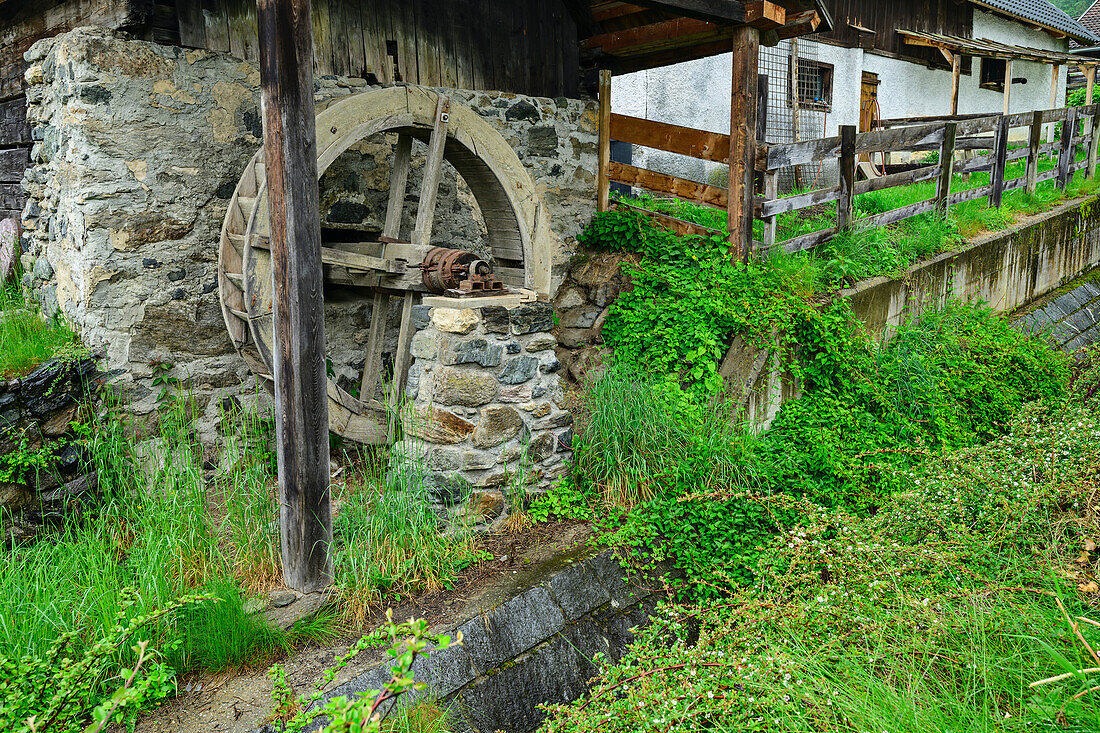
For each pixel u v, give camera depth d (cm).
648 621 371
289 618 314
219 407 450
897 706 249
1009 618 282
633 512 410
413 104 435
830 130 1156
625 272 573
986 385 611
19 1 475
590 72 633
